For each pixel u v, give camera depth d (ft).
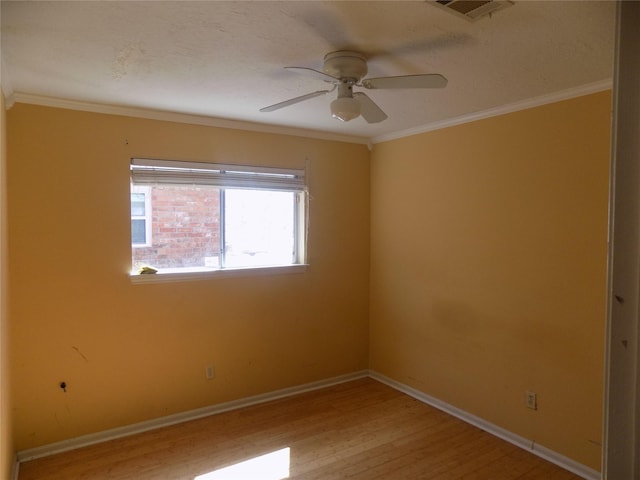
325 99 9.52
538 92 9.02
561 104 9.09
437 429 10.85
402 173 13.12
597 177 8.57
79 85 8.55
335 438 10.39
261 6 5.39
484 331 10.84
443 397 12.00
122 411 10.47
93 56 7.04
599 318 8.60
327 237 13.57
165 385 11.01
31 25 5.89
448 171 11.65
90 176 9.91
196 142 11.19
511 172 10.09
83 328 9.96
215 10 5.49
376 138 13.85
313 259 13.32
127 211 10.36
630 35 4.90
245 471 9.00
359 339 14.40
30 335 9.41
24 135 9.20
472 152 11.00
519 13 5.57
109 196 10.14
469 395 11.26
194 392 11.43
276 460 9.42
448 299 11.76
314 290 13.38
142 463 9.26
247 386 12.27
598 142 8.53
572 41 6.41
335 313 13.84
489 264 10.66
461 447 9.98
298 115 10.99
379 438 10.40
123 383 10.46
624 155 4.94
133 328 10.55
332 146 13.51
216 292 11.67
